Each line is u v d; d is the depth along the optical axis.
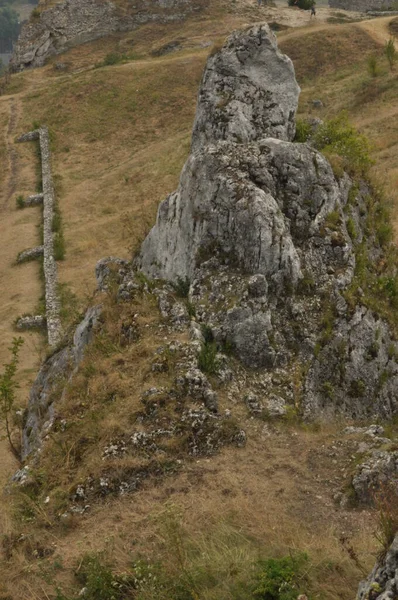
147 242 14.91
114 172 40.44
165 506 8.20
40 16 70.44
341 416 11.34
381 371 12.43
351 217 14.57
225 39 16.83
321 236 13.20
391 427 11.80
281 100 16.31
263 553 7.30
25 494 9.02
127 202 35.50
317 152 14.04
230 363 11.18
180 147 40.94
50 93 53.66
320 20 63.00
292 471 9.03
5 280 28.77
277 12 68.00
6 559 8.01
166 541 7.41
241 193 12.58
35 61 68.81
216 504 8.35
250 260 12.30
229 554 7.18
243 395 10.66
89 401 10.45
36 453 10.05
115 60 61.12
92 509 8.62
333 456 9.36
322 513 8.13
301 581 6.56
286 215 13.28
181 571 6.89
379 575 5.23
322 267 12.86
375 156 28.84
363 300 12.70
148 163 40.41
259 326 11.52
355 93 39.25
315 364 11.58
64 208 36.22
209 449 9.44
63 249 30.12
